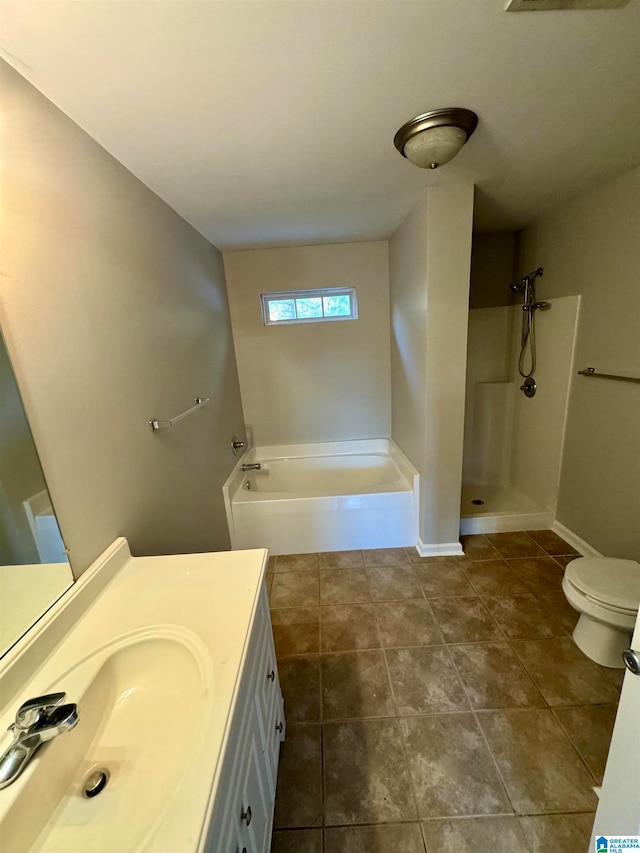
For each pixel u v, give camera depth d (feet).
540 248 8.43
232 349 9.78
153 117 3.69
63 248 3.39
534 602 6.59
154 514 4.82
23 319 2.90
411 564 7.83
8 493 2.83
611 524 6.91
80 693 2.52
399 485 8.51
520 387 9.61
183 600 3.30
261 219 7.03
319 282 9.81
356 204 6.66
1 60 2.81
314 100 3.65
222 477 8.08
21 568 2.86
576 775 4.03
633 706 2.34
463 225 6.27
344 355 10.37
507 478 10.53
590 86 3.63
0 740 2.21
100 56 2.87
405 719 4.70
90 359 3.67
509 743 4.38
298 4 2.56
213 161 4.67
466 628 6.09
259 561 3.82
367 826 3.71
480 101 3.83
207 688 2.45
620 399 6.51
